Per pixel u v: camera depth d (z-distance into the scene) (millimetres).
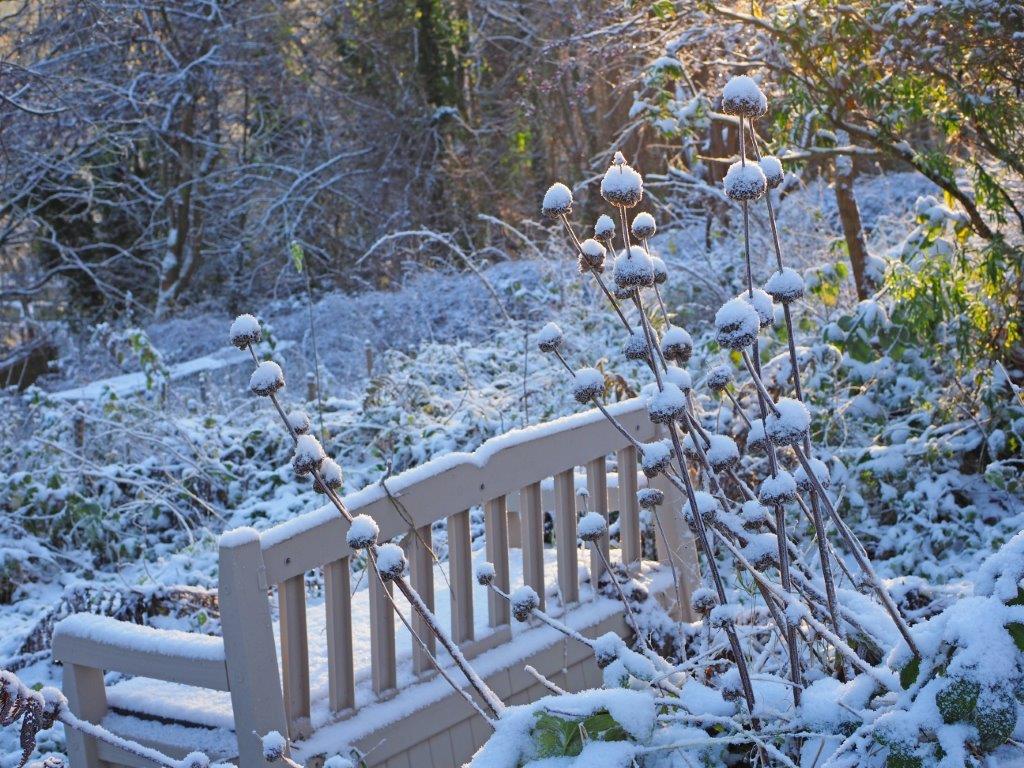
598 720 1756
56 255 21047
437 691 2723
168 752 2594
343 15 21703
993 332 5000
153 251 21906
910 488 4852
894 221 7605
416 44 21359
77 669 2715
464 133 21422
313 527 2516
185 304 21188
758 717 1782
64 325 19188
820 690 1763
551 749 1756
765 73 5875
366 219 20391
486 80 21969
